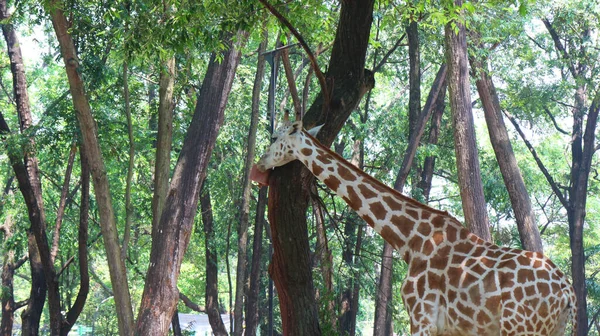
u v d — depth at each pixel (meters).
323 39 12.29
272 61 14.70
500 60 23.19
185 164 13.71
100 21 14.18
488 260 6.07
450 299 6.09
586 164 25.31
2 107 28.86
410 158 20.22
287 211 7.80
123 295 13.83
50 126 17.19
